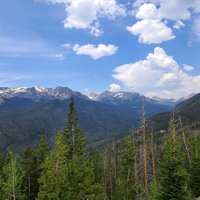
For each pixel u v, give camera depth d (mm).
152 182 54031
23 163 65438
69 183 51594
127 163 66812
